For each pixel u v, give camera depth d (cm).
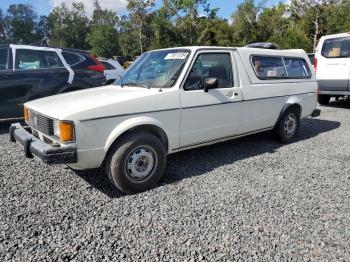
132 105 390
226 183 428
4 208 354
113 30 6931
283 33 4394
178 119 435
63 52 752
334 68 984
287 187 417
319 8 3288
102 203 370
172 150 445
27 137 391
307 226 325
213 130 484
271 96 567
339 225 327
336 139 661
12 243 292
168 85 439
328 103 1149
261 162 513
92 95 428
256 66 553
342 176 456
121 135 388
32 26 9194
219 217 340
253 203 371
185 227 321
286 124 618
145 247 289
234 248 289
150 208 359
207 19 4184
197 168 484
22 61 691
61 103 401
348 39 959
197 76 459
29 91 687
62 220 332
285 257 277
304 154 557
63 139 354
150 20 4209
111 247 288
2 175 442
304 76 656
